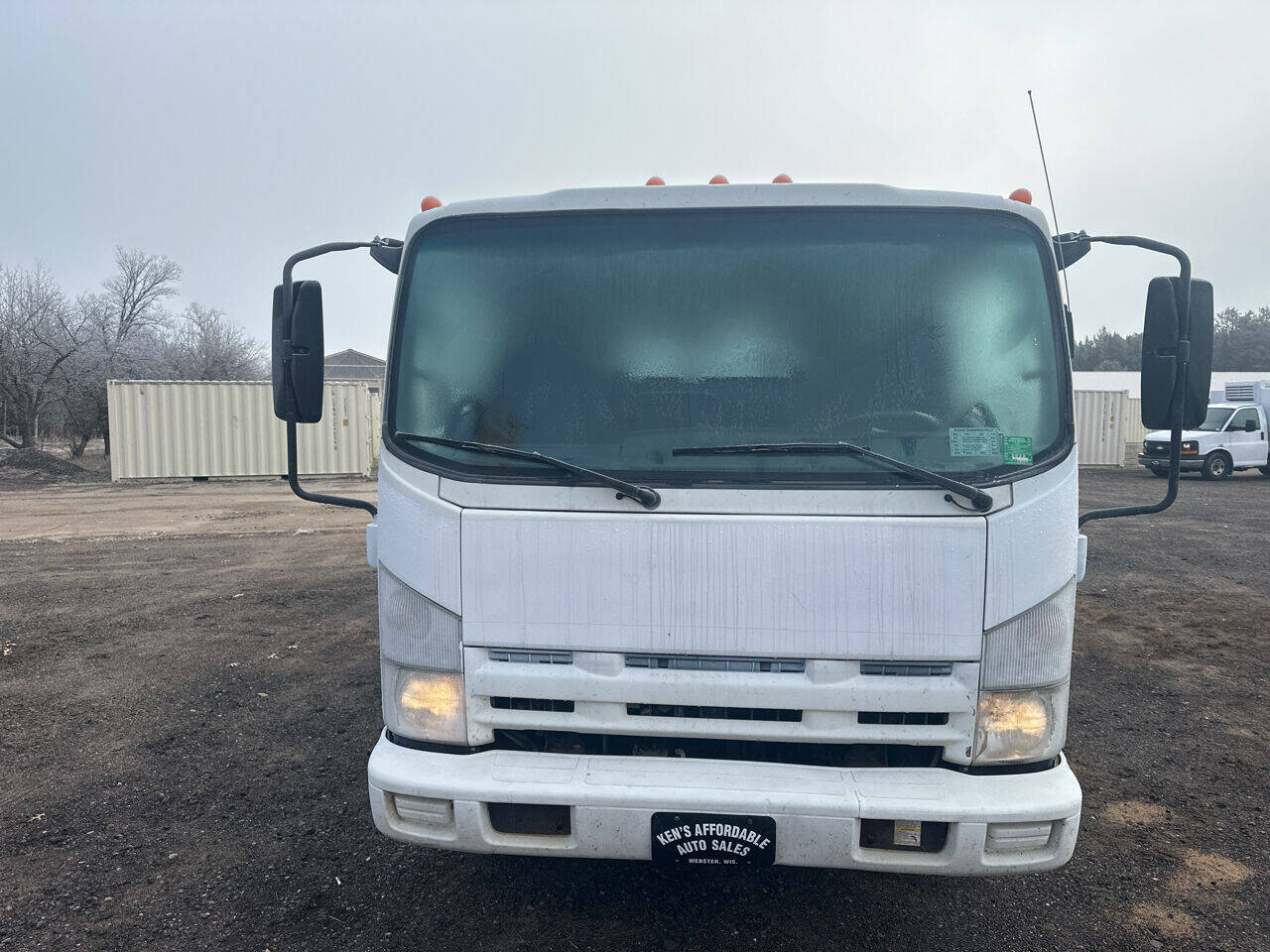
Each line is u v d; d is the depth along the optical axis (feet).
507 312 9.04
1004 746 8.24
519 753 8.59
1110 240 9.32
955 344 8.71
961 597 8.16
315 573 30.66
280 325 9.46
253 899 10.44
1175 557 34.83
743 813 7.89
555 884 10.80
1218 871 11.32
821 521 8.19
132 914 10.12
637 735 8.47
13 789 13.47
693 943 9.61
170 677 18.95
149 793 13.35
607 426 8.72
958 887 10.85
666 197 9.05
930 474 8.14
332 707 17.17
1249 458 73.31
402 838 8.54
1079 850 11.86
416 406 9.03
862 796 7.89
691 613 8.31
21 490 58.13
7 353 92.02
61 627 23.18
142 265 113.50
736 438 8.61
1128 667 20.35
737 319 8.80
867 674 8.26
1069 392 8.68
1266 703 17.89
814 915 10.18
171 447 62.34
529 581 8.46
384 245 10.02
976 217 8.90
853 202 8.93
